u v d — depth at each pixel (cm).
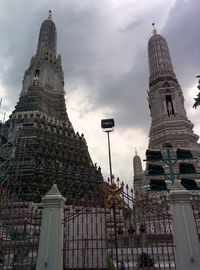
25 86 8756
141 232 1409
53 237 1267
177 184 1411
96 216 1427
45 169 6016
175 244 1240
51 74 9169
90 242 1434
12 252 1376
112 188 1458
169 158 3338
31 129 6812
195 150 6044
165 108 7244
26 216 1412
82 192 6053
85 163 7088
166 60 8231
